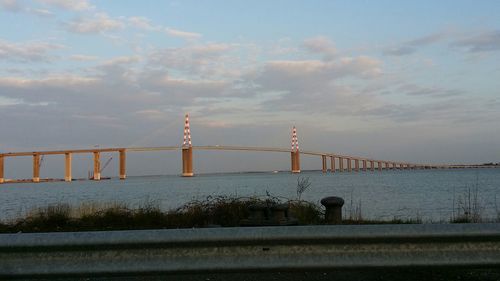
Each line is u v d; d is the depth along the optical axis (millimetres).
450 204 23453
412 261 4535
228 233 4504
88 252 4516
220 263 4520
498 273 5141
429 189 41781
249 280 5043
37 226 10883
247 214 10852
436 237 4484
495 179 70875
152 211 12070
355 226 4570
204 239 4484
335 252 4555
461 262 4520
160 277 5184
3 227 10758
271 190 39156
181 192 44219
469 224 4520
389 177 97938
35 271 4465
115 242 4461
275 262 4523
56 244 4445
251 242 4512
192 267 4508
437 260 4527
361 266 4527
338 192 37312
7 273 4457
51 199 41938
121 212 11664
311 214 11414
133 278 5176
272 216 8922
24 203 35531
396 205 23734
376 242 4543
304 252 4555
